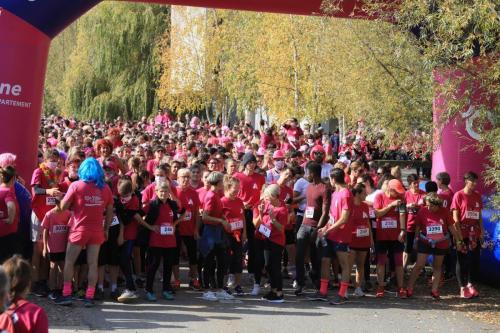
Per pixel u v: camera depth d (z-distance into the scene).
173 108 43.12
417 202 12.91
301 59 29.48
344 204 11.11
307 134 21.56
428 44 11.47
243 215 11.54
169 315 9.96
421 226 11.89
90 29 47.16
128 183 10.62
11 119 11.88
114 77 45.91
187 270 13.74
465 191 12.08
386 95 17.14
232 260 11.55
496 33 10.92
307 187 11.91
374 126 17.84
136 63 45.78
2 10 11.73
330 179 12.21
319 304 11.24
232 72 35.50
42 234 10.51
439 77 12.33
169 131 28.67
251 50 33.25
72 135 17.86
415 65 16.48
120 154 15.25
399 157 26.62
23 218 11.07
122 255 10.70
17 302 4.96
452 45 10.94
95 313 9.84
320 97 27.58
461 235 11.94
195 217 11.78
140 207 10.75
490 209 12.82
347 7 14.12
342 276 11.34
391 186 11.93
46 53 12.49
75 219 10.00
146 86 44.94
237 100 37.41
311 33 28.03
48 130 23.81
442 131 14.17
